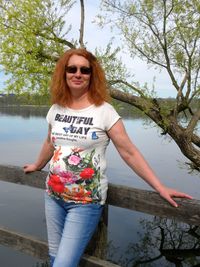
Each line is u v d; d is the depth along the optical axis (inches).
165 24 282.5
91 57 99.1
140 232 380.2
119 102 287.7
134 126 3248.0
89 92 98.1
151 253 336.2
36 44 274.4
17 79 267.9
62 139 98.0
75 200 97.5
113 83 288.5
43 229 381.7
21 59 267.1
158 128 308.3
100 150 96.1
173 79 291.1
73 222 97.1
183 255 339.9
